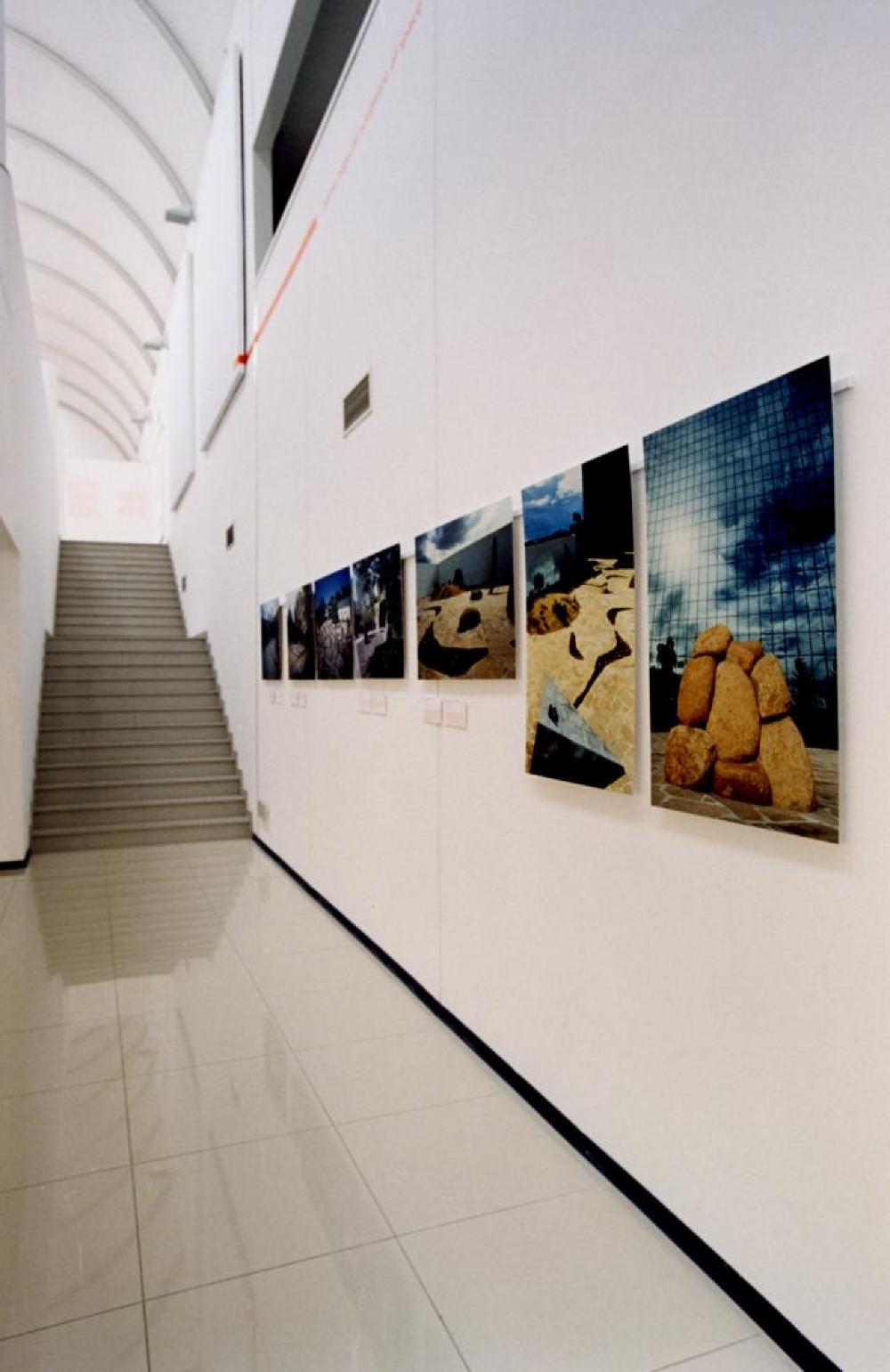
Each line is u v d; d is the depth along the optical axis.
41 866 6.93
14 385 6.65
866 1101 1.66
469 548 3.32
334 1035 3.57
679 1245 2.20
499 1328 1.94
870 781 1.64
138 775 8.69
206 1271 2.14
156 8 9.38
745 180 1.94
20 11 10.18
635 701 2.35
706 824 2.09
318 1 5.68
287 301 6.45
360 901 4.83
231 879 6.47
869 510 1.63
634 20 2.31
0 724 6.82
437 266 3.63
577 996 2.67
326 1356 1.86
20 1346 1.89
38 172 13.67
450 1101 3.01
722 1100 2.04
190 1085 3.14
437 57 3.62
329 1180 2.53
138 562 15.12
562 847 2.74
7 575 6.86
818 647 1.72
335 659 5.19
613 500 2.40
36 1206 2.41
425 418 3.79
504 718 3.12
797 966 1.82
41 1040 3.54
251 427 7.97
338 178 5.05
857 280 1.65
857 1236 1.68
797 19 1.78
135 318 17.56
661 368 2.23
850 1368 1.69
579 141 2.58
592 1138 2.60
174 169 11.92
